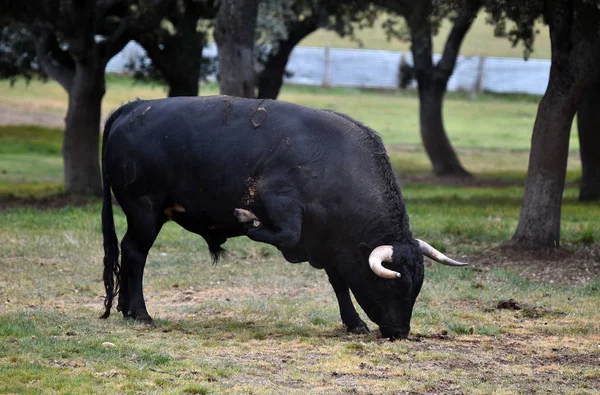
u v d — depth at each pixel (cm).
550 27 3600
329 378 1934
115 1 5266
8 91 11775
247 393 1791
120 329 2362
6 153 8569
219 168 2353
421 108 7931
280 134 2333
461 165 8106
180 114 2419
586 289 3112
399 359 2108
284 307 2742
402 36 7731
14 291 2895
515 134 11038
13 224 4225
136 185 2450
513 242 3759
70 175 5550
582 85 3597
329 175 2302
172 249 3766
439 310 2738
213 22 6706
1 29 6191
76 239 3878
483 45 14875
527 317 2686
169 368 1958
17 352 2036
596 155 5803
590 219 4728
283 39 6612
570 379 1986
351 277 2334
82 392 1758
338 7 6544
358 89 13512
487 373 2020
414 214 4803
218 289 3062
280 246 2286
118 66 12356
